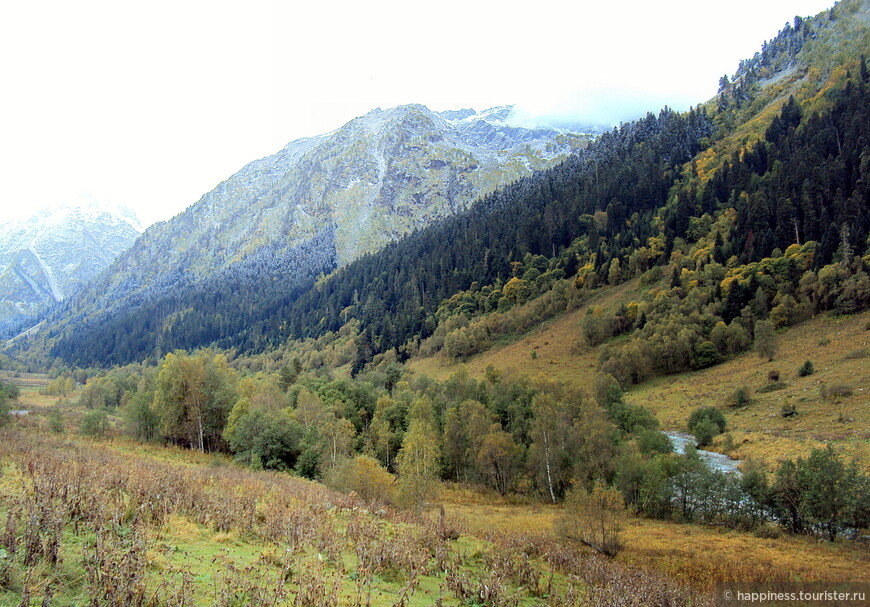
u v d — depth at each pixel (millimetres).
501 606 15289
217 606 10070
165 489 20672
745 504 43750
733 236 122438
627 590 20047
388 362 141250
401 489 37062
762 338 89688
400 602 12727
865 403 63688
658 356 102000
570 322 130625
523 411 65188
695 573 28344
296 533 17891
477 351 134250
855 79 160250
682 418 79562
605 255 144750
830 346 83750
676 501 46344
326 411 68250
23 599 8445
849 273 92625
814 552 33469
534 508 48375
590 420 55625
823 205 110438
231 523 18719
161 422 68438
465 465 63906
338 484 40031
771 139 160375
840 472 37844
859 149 120062
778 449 57562
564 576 23328
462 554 22312
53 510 13289
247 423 58375
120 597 9359
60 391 144125
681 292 114312
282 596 11438
